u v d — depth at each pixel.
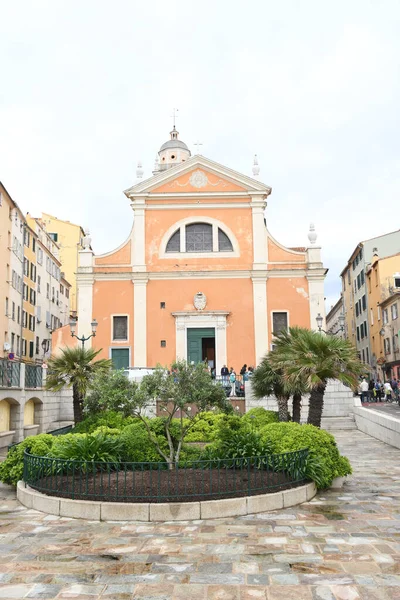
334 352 12.70
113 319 28.61
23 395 19.20
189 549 6.81
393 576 5.87
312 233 29.25
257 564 6.27
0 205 33.28
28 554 6.70
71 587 5.67
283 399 16.69
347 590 5.52
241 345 28.16
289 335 16.86
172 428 12.68
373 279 46.38
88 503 8.33
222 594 5.47
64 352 16.97
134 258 29.06
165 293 28.80
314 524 7.86
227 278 28.89
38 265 44.78
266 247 29.19
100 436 10.70
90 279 28.81
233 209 29.66
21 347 38.62
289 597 5.38
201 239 29.58
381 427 18.45
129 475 9.79
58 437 12.01
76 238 57.78
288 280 28.83
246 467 10.03
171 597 5.42
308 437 10.59
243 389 24.89
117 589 5.62
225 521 8.04
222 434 10.98
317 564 6.25
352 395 24.09
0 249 33.38
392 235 48.62
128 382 10.19
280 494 8.81
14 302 36.75
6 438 17.80
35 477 9.66
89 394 15.92
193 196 29.62
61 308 54.31
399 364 39.62
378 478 11.53
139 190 29.67
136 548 6.87
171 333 28.38
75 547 6.94
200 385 10.10
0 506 9.33
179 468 10.37
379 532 7.46
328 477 10.09
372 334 47.38
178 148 50.00
